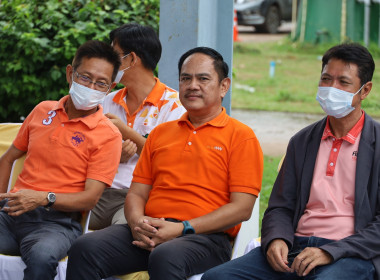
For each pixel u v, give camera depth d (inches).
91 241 123.5
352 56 121.3
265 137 342.0
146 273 127.1
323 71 124.4
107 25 209.5
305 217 123.6
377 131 121.7
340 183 122.0
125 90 160.9
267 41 721.0
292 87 494.6
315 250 112.8
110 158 138.4
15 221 135.9
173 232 123.3
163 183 132.1
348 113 122.6
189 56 133.3
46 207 132.0
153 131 139.3
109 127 140.6
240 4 772.0
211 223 124.7
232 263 120.3
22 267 129.4
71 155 137.0
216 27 187.9
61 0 215.6
